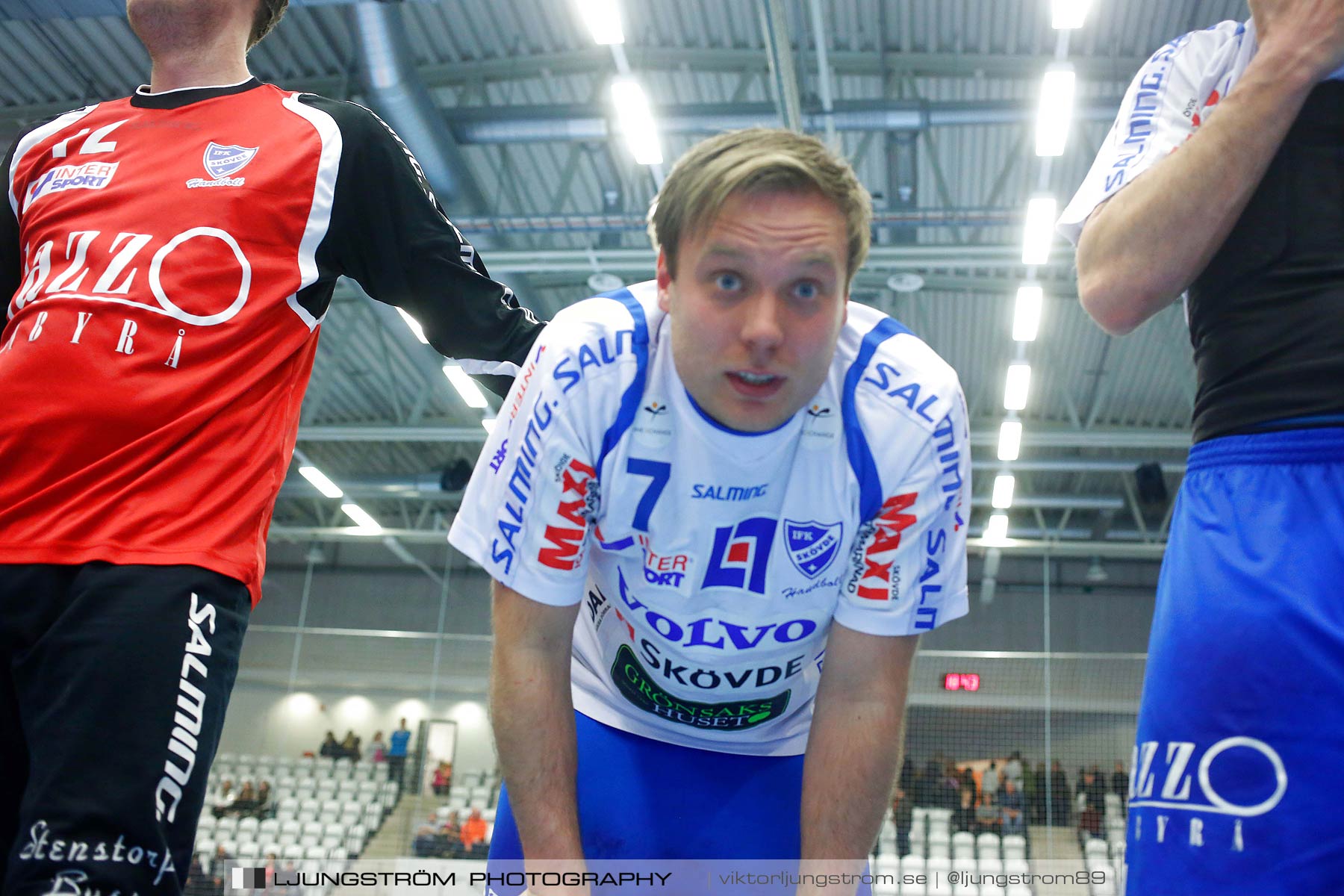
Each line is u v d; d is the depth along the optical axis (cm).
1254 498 127
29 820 152
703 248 134
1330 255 131
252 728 1852
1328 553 120
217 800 1683
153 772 155
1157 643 131
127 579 163
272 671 1894
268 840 1597
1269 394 130
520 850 183
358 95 1088
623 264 1152
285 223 195
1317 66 132
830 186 134
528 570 162
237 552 175
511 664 164
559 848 161
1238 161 133
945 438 161
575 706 195
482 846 1433
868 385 160
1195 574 128
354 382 1773
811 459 159
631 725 194
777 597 166
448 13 1042
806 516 161
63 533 167
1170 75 161
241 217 191
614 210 1152
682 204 137
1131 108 163
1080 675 1652
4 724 166
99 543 165
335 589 2319
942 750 1659
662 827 186
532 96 1156
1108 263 144
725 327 135
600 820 186
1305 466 125
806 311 135
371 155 206
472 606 2253
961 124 1037
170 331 180
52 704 158
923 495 162
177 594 165
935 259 1115
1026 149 1145
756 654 173
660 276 153
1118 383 1642
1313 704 115
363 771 1759
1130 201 144
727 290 134
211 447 178
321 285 202
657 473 158
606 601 187
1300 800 113
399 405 1575
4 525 170
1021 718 1652
